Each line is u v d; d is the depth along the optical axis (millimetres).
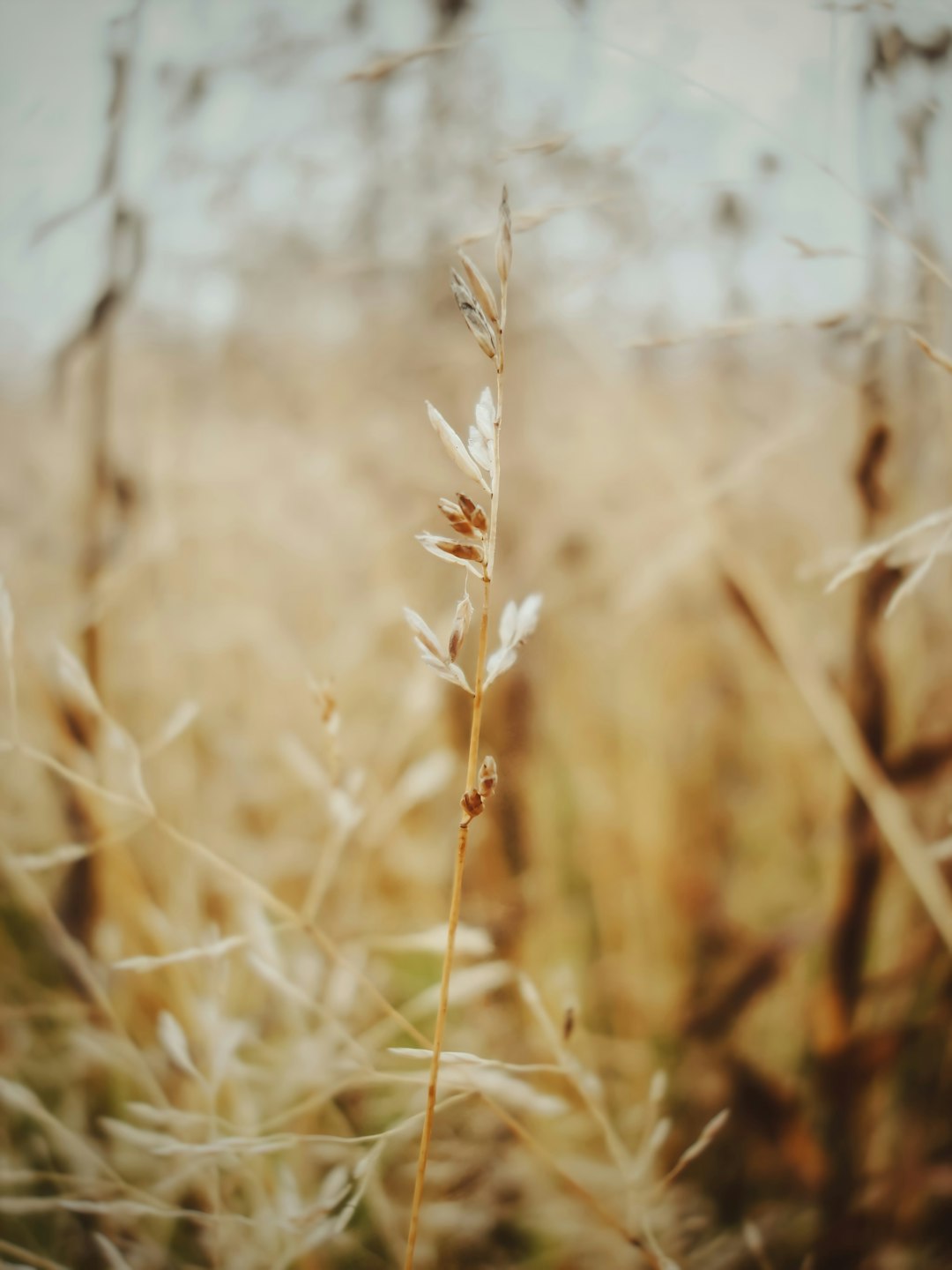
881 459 254
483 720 319
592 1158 288
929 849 254
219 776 344
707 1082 291
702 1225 275
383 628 356
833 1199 281
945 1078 281
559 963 310
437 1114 279
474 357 318
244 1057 289
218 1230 249
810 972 308
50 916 262
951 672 281
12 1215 281
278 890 318
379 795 320
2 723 290
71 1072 288
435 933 242
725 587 268
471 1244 272
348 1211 220
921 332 248
